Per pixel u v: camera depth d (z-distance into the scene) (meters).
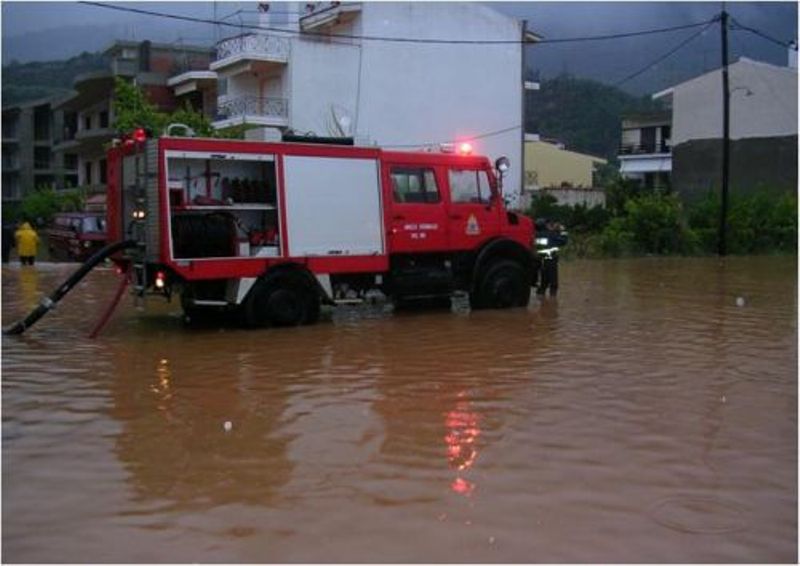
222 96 41.75
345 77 36.72
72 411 7.40
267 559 4.30
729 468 5.75
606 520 4.81
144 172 11.70
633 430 6.70
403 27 37.34
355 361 9.76
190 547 4.46
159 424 6.94
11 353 10.40
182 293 12.41
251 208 12.15
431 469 5.72
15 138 67.38
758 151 43.84
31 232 27.30
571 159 59.75
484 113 39.06
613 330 12.28
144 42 49.38
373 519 4.83
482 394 7.98
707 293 17.98
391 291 13.66
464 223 14.23
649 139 56.22
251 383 8.53
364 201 13.13
